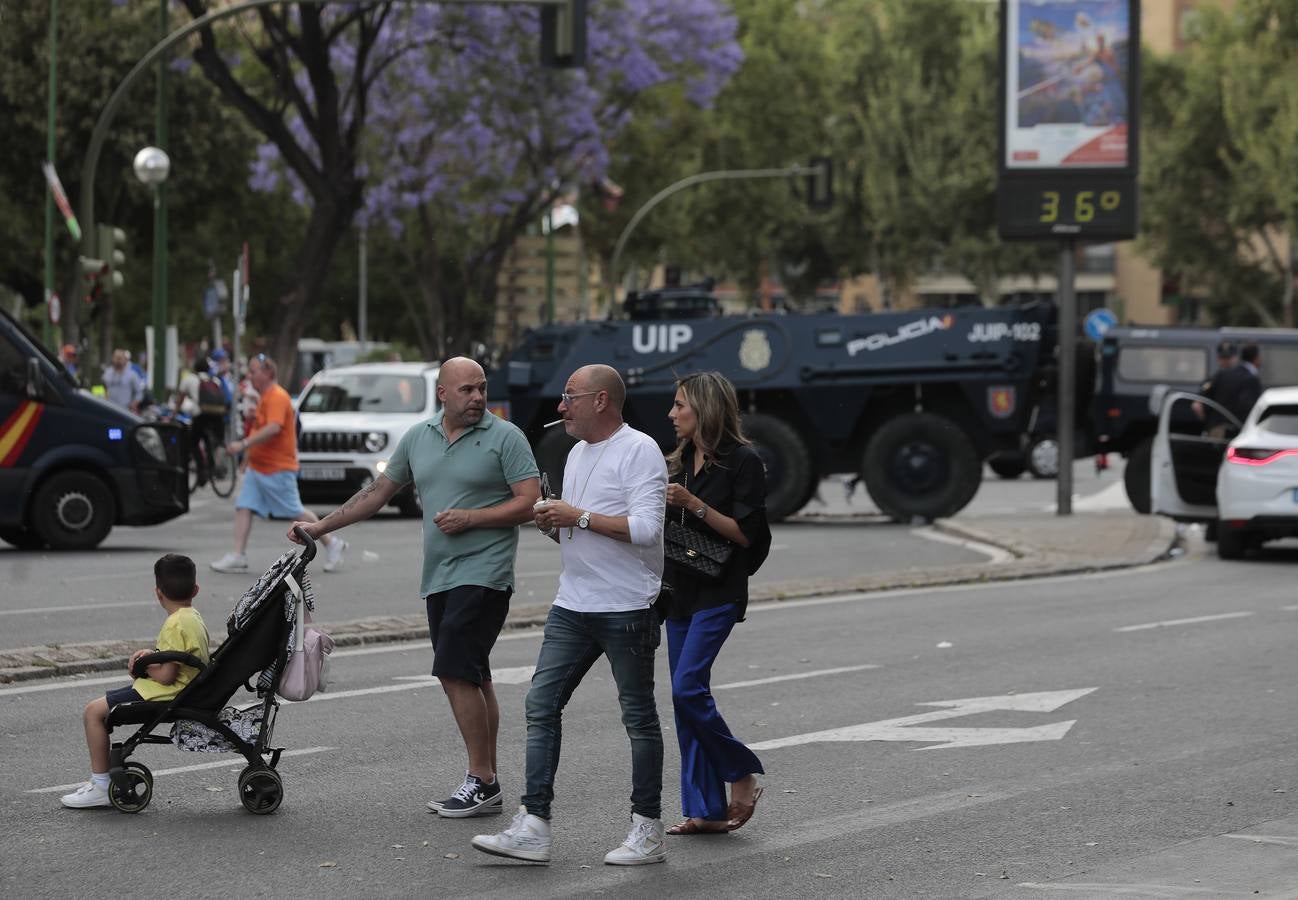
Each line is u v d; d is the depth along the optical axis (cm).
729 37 12144
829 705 2833
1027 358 6638
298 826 2027
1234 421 5838
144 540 5581
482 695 2112
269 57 9581
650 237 18312
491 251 12288
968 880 1822
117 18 13912
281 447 4556
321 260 9625
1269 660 3303
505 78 10888
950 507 6594
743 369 6744
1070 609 4078
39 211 14862
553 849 1952
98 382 8925
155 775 2275
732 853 1939
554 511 1881
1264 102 18238
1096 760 2423
